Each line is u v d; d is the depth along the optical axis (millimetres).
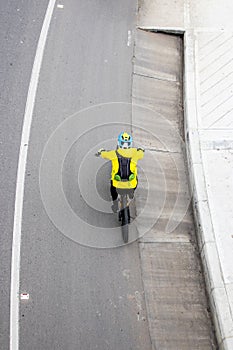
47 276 13070
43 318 12367
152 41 19844
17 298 12641
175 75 18938
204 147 15914
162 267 13562
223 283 12859
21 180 14945
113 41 19500
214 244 13586
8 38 18938
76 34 19531
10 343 11938
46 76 17875
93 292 12914
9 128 16172
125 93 17797
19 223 14000
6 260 13258
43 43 18984
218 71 18375
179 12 20719
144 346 12156
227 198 14648
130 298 12914
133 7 20906
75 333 12211
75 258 13484
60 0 20875
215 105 17219
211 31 19938
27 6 20312
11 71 17844
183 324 12578
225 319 12188
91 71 18312
